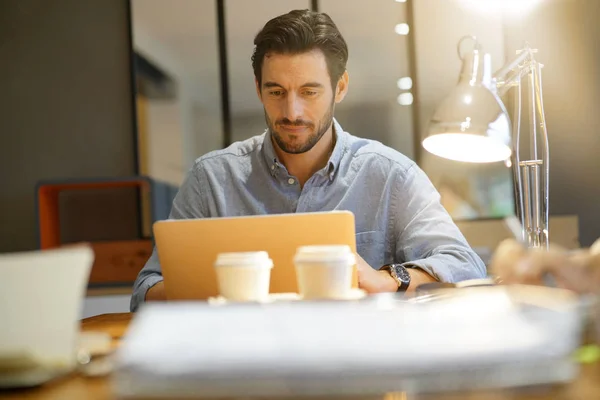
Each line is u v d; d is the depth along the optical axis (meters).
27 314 0.66
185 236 1.17
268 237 1.16
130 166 3.83
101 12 3.87
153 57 3.72
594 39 3.58
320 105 1.87
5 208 3.88
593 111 3.59
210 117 3.66
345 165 2.01
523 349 0.53
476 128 1.30
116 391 0.54
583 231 3.59
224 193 2.03
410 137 3.54
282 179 2.00
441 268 1.54
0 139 3.89
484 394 0.56
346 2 3.59
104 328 1.13
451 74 3.53
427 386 0.52
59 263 0.67
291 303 0.68
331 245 1.15
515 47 3.58
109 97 3.85
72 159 3.87
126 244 3.37
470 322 0.59
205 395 0.53
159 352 0.54
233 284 1.04
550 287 0.91
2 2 3.91
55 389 0.65
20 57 3.91
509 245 0.95
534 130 1.64
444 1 3.55
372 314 0.62
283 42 1.81
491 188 3.46
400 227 1.96
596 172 3.58
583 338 0.72
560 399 0.54
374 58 3.56
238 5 3.66
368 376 0.52
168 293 1.21
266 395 0.52
